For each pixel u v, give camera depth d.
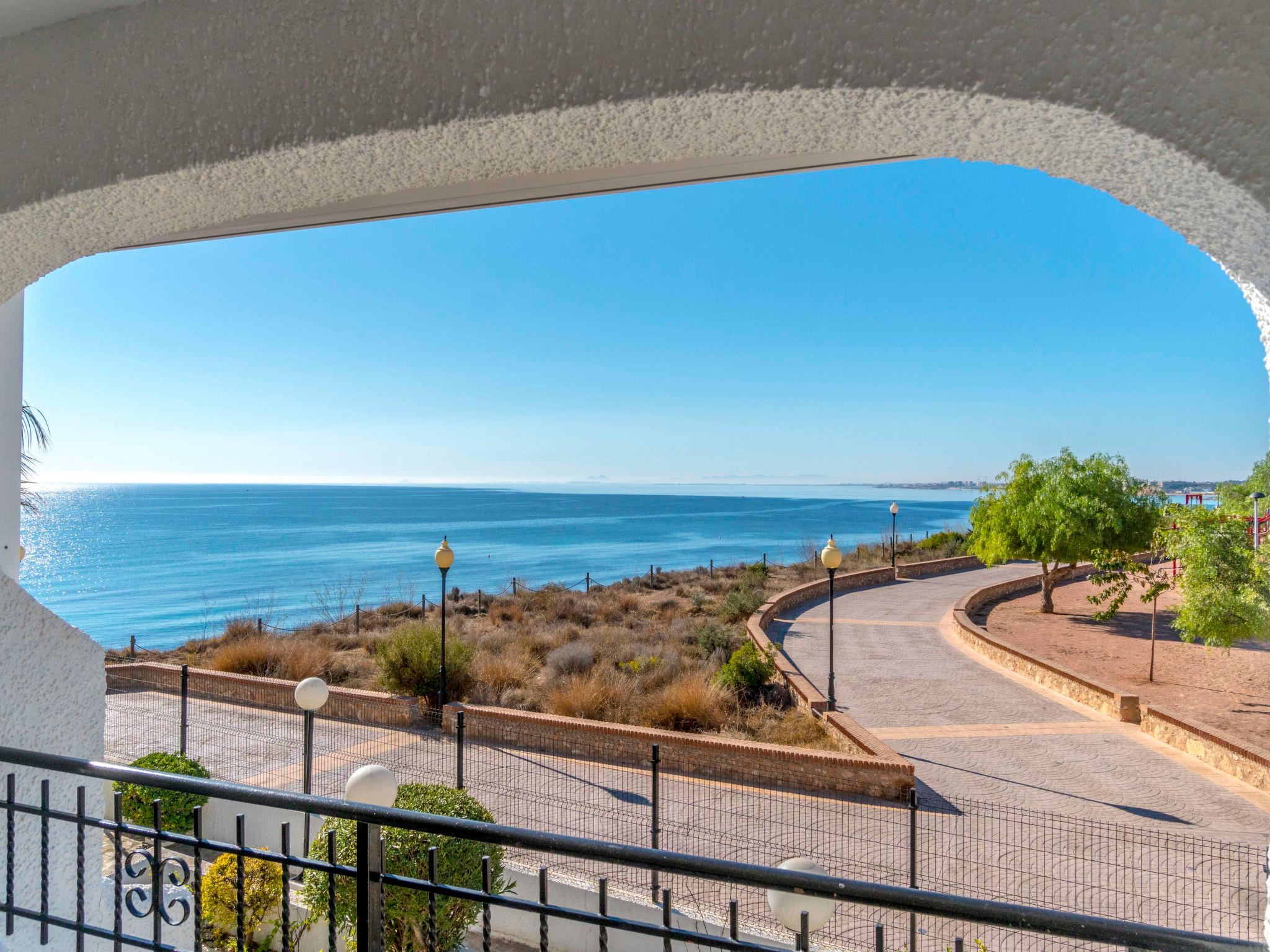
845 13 1.03
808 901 3.17
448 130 1.22
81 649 2.35
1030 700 14.31
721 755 10.23
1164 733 11.95
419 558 59.97
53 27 1.48
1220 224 1.04
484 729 11.73
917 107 1.06
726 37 1.07
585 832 8.30
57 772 2.28
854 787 9.58
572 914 1.54
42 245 1.67
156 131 1.40
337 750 11.12
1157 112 0.95
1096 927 1.20
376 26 1.25
